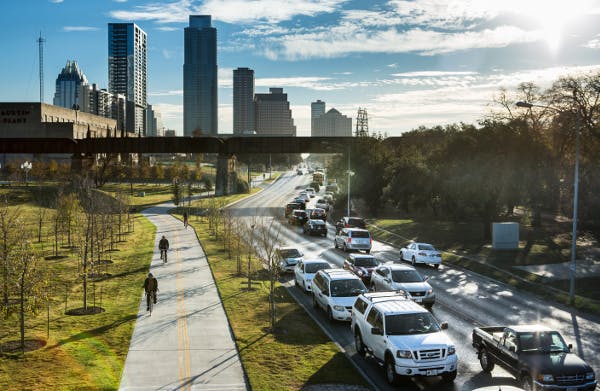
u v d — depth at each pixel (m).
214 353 16.91
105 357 16.34
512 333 14.80
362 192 75.69
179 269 32.69
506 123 53.59
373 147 79.94
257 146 99.81
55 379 14.38
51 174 111.88
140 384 14.19
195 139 100.12
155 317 21.25
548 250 41.50
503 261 37.06
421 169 65.44
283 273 32.69
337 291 22.00
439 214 70.81
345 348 18.36
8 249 18.20
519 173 49.09
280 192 120.31
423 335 15.41
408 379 15.44
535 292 27.89
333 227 63.22
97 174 116.81
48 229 50.72
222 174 104.06
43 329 19.34
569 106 50.75
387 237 52.34
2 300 18.09
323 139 98.31
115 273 31.28
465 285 29.97
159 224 61.78
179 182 103.31
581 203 52.88
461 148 54.50
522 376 13.99
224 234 45.09
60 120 144.62
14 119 133.88
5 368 15.20
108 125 180.12
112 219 44.44
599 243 44.84
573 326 21.50
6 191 86.56
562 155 51.69
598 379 15.52
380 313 16.25
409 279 24.84
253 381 14.55
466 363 16.83
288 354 17.03
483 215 50.31
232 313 22.02
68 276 29.86
